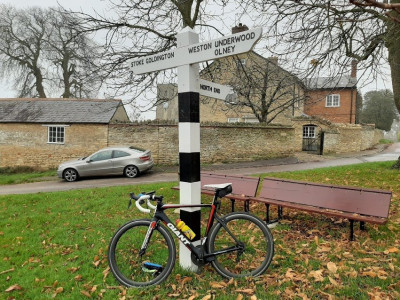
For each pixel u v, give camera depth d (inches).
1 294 133.9
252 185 237.1
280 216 224.2
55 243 195.9
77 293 131.6
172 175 621.9
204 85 151.5
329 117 1302.9
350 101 1269.7
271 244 138.6
